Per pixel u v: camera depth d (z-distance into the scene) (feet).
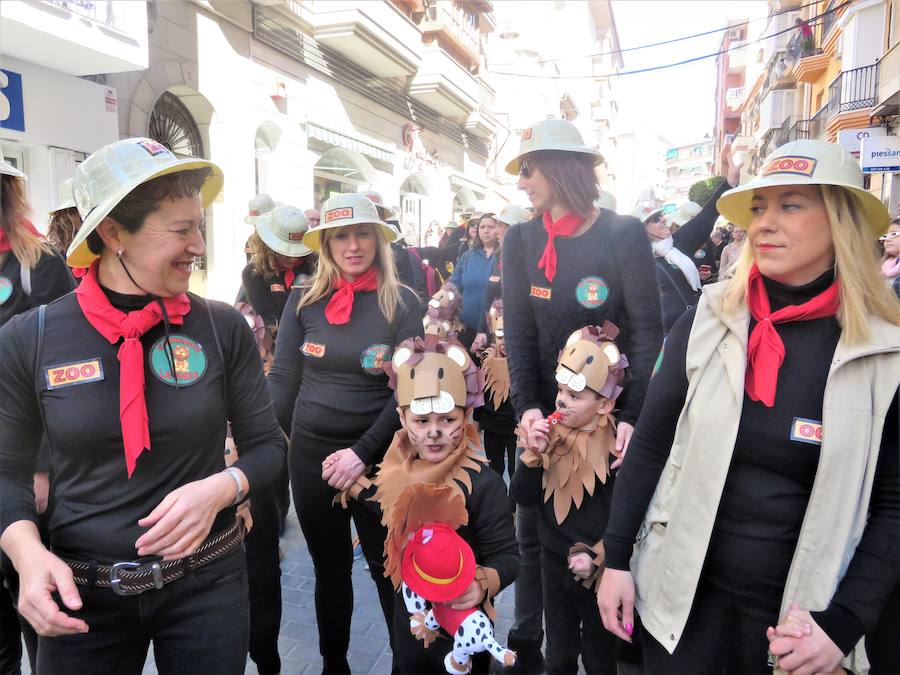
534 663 8.48
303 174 42.60
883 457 4.38
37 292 7.50
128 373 4.64
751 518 4.76
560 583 7.32
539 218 8.12
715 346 4.89
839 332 4.53
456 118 71.67
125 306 4.88
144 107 29.22
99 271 4.93
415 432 6.79
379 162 54.80
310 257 12.60
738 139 125.90
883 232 4.75
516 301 8.12
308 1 42.09
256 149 39.91
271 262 12.60
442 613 6.03
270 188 40.24
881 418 4.28
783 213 4.57
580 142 7.58
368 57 47.78
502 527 6.68
